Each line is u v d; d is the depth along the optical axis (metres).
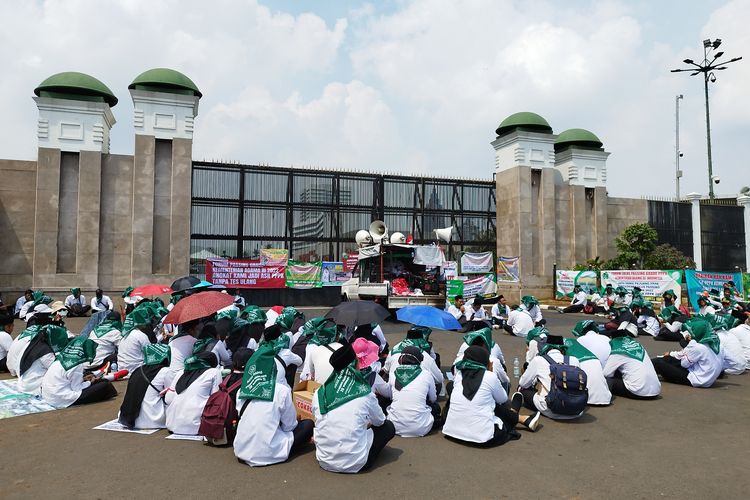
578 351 7.41
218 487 4.43
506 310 16.28
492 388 5.59
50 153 20.41
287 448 5.04
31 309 13.27
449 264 23.47
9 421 6.44
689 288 18.64
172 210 21.30
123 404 6.18
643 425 6.30
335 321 6.69
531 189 26.48
